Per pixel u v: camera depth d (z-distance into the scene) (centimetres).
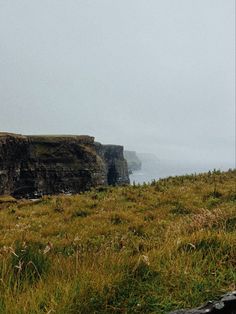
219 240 608
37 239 1077
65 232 1199
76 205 1755
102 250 666
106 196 1958
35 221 1454
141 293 450
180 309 401
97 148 16262
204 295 442
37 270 534
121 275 472
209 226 859
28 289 452
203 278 483
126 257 547
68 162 11275
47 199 2058
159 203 1650
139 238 1030
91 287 440
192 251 588
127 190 2081
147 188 2075
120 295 443
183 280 477
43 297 430
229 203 1477
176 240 638
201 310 388
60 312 391
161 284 468
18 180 10019
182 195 1750
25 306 396
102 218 1406
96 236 1120
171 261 534
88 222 1350
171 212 1470
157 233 1055
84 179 11381
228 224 862
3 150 9100
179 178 2438
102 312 411
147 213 1442
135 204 1675
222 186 1942
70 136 11762
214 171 2588
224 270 500
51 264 563
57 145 11194
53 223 1400
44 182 10625
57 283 455
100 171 12056
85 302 415
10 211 1772
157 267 514
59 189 10906
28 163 10344
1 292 444
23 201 2422
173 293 451
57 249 879
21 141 9944
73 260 604
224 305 391
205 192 1783
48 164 10812
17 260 548
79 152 11625
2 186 9094
